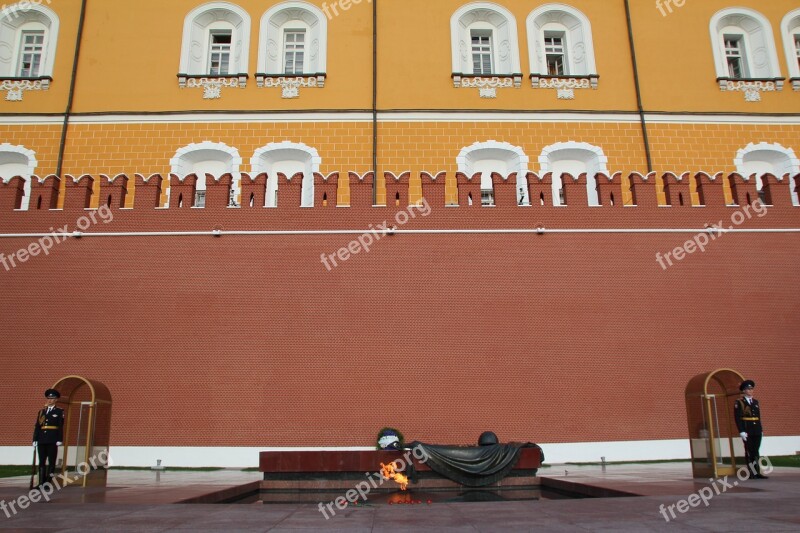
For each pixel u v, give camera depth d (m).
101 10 22.69
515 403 15.02
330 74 22.22
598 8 23.48
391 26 22.78
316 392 14.94
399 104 21.98
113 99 21.83
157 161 21.34
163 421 14.77
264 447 14.64
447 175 21.42
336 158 21.45
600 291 15.78
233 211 16.05
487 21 23.50
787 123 22.64
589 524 6.67
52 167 21.23
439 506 8.42
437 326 15.38
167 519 7.27
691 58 23.05
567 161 22.36
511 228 16.08
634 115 22.33
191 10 22.78
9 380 14.98
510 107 22.14
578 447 14.84
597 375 15.27
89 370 15.02
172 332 15.26
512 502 8.55
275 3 22.92
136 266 15.66
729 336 15.74
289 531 6.48
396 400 14.93
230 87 22.00
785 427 15.36
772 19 23.69
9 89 21.84
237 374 15.02
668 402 15.23
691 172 21.91
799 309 16.12
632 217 16.33
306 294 15.51
